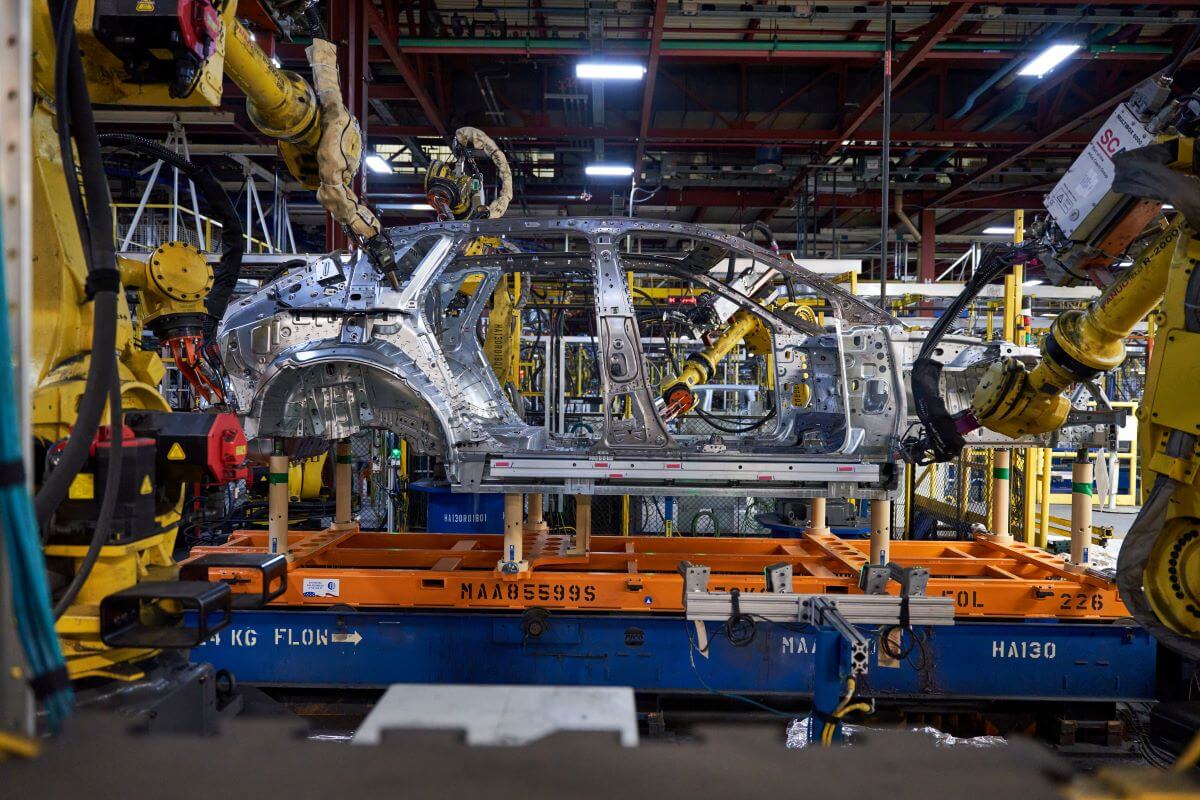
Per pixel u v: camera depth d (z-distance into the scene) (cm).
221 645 391
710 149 1122
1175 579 244
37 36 193
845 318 412
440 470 409
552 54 836
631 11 721
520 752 89
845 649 246
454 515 705
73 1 166
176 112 757
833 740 247
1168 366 242
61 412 190
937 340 378
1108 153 277
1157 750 256
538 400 930
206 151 959
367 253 387
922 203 1252
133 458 196
